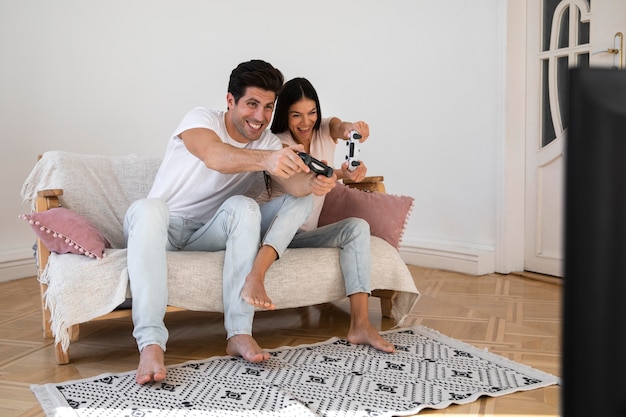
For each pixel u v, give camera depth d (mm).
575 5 3410
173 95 4324
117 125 4168
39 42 3865
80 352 2271
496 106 3686
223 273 2164
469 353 2186
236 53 4430
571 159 464
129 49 4168
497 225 3729
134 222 2037
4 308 3000
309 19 4367
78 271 2045
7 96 3771
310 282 2320
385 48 4180
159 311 1993
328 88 4387
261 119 2199
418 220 4152
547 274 3611
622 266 463
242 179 2355
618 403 477
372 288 2451
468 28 3797
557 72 3531
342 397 1780
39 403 1764
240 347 2078
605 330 468
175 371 1995
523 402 1754
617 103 464
